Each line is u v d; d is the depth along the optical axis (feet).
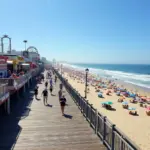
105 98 99.55
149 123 58.59
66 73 277.85
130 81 194.18
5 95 40.47
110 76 251.80
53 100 60.75
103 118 28.53
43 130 33.35
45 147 26.71
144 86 157.79
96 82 170.71
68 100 60.75
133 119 62.95
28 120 39.09
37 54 192.44
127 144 20.61
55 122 37.96
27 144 27.63
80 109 47.70
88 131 33.09
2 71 59.67
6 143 27.91
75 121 38.75
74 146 27.09
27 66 101.24
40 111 46.60
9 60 78.38
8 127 34.71
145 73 331.16
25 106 51.72
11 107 50.29
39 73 167.12
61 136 30.73
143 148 39.99
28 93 72.84
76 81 177.06
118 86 153.58
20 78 62.23
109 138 26.17
